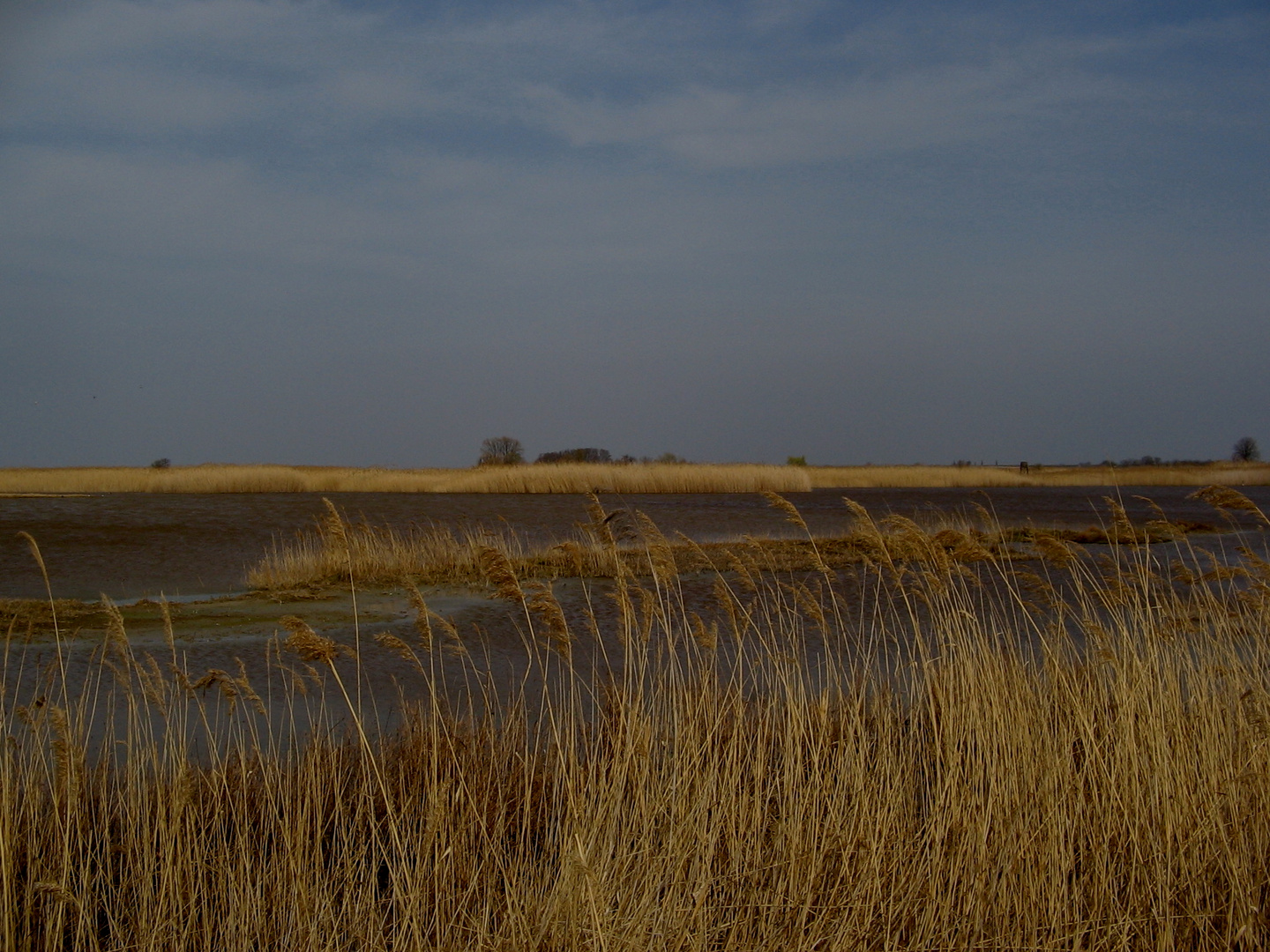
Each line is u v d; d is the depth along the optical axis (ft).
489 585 56.39
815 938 16.24
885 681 24.70
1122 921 16.66
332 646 18.12
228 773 20.89
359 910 16.21
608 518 22.94
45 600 49.39
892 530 26.13
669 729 21.13
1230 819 18.40
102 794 17.72
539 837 18.98
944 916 16.79
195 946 16.02
